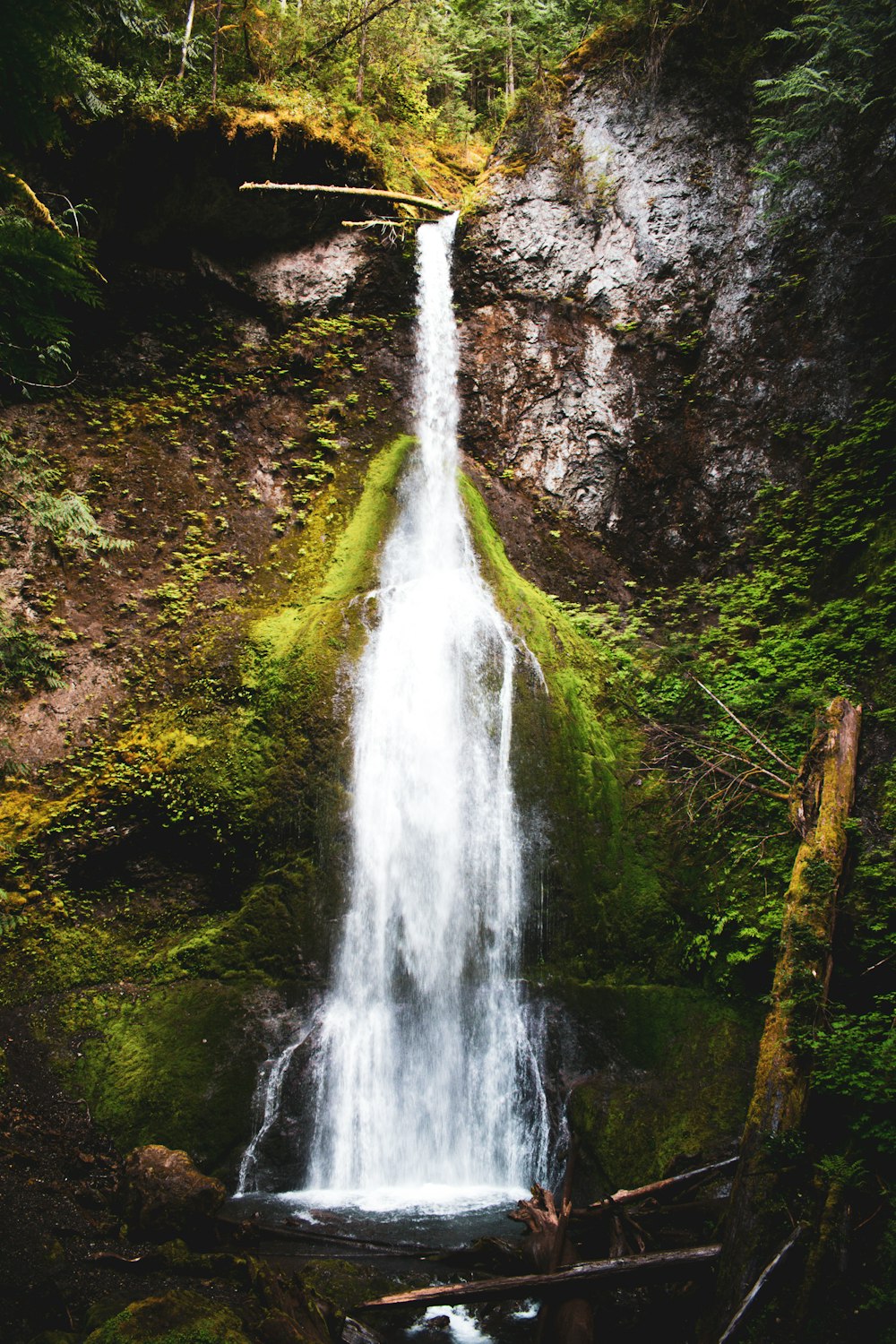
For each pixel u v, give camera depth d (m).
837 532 10.35
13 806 8.41
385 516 11.34
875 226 11.16
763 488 11.23
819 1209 4.86
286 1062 7.38
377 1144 7.40
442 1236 5.91
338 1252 5.63
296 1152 7.07
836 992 6.43
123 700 9.42
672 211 12.56
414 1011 7.98
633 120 13.06
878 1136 5.11
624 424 12.16
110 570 10.21
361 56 13.92
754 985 7.76
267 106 11.71
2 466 9.98
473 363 12.82
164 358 11.60
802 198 11.77
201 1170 6.66
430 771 8.95
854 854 6.93
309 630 9.73
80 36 2.60
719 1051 7.38
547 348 12.66
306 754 8.78
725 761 9.00
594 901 8.45
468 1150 7.47
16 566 9.78
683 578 11.49
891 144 11.22
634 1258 4.93
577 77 13.59
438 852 8.61
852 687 8.70
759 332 11.77
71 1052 7.14
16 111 2.50
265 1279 4.75
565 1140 7.22
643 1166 6.64
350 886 8.23
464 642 9.55
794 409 11.32
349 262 12.58
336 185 12.13
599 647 10.79
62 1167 6.15
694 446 11.83
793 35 11.59
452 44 17.81
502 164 13.56
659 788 9.29
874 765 7.59
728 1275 4.73
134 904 8.38
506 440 12.52
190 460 11.27
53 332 2.76
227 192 11.55
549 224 13.00
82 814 8.40
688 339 12.16
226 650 9.88
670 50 12.96
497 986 8.06
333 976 7.88
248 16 13.16
